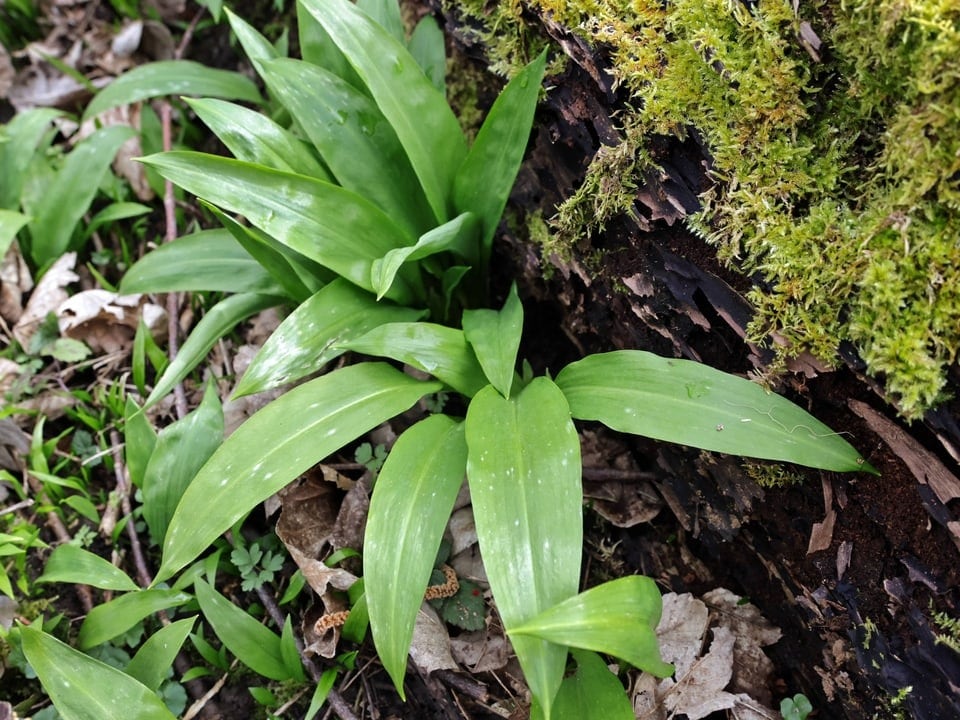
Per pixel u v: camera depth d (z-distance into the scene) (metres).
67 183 0.59
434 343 0.43
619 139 0.42
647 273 0.42
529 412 0.39
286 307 0.56
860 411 0.36
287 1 0.69
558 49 0.44
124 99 0.60
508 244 0.52
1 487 0.51
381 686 0.45
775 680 0.43
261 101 0.62
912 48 0.32
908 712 0.37
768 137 0.37
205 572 0.46
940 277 0.32
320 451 0.40
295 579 0.46
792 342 0.36
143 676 0.41
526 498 0.35
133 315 0.58
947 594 0.35
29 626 0.41
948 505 0.34
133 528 0.49
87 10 0.71
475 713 0.44
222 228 0.55
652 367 0.39
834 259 0.35
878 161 0.35
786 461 0.38
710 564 0.47
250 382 0.42
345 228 0.44
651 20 0.39
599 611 0.33
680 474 0.45
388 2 0.50
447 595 0.45
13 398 0.54
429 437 0.41
